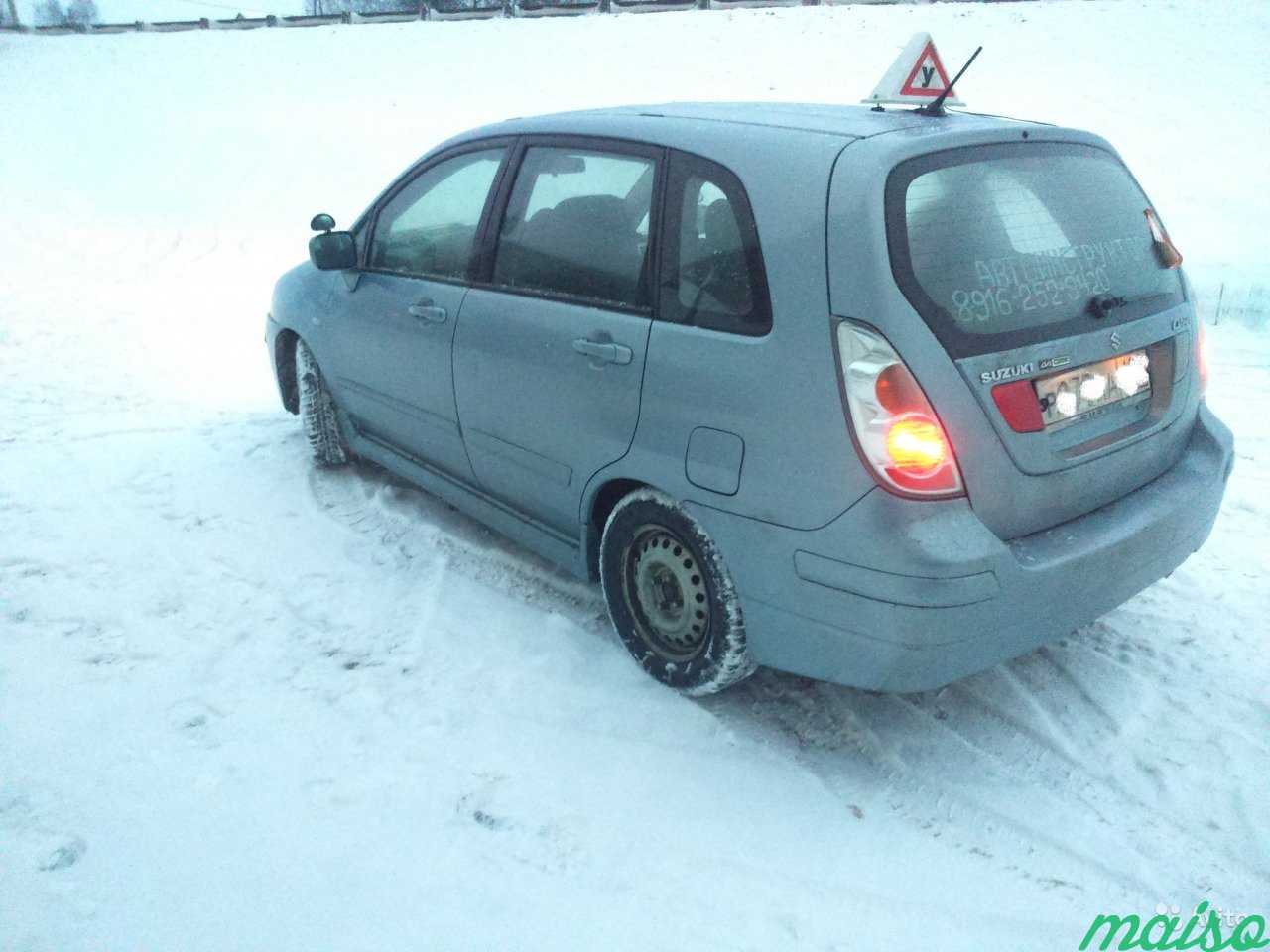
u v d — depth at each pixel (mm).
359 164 17766
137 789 2670
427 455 4086
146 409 5969
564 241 3238
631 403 2910
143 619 3525
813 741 2957
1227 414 5781
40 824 2525
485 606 3691
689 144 2900
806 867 2482
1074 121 17891
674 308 2822
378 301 4070
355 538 4215
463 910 2318
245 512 4441
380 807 2641
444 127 20828
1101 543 2631
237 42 33531
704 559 2818
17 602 3602
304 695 3119
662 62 25781
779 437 2521
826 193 2504
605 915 2318
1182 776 2816
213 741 2881
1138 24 24359
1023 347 2520
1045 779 2807
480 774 2781
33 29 39406
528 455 3385
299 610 3637
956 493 2400
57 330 8266
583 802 2686
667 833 2582
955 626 2393
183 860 2436
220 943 2207
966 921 2334
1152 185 13906
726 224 2715
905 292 2389
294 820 2582
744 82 23312
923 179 2531
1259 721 3059
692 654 3033
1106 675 3297
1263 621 3615
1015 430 2486
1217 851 2553
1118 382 2766
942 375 2383
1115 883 2455
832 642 2555
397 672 3260
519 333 3307
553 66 26484
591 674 3258
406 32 32438
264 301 9742
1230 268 9250
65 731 2896
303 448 5238
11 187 16578
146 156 18859
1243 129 16750
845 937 2279
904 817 2660
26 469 4879
